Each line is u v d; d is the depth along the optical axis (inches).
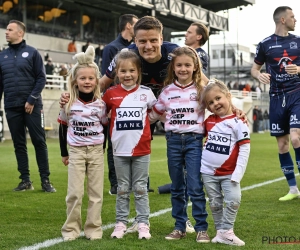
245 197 243.6
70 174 161.6
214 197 156.9
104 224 183.9
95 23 1179.9
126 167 164.2
